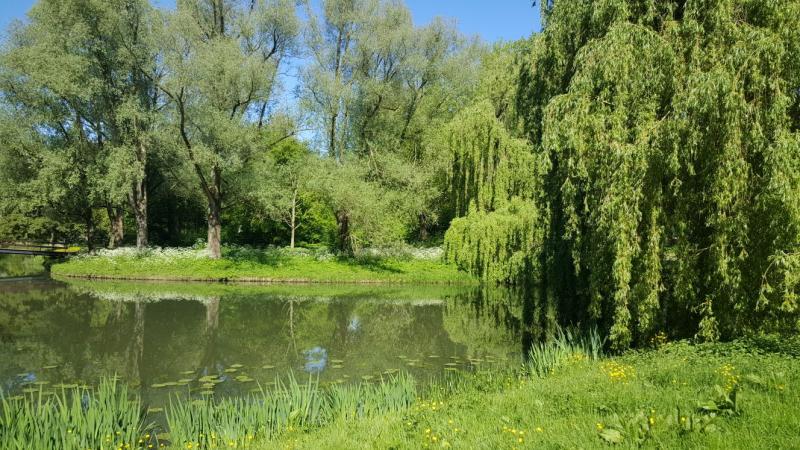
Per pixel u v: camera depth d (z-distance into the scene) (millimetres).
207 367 12945
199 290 27047
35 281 29062
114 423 7441
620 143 9602
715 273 9328
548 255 13477
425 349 15078
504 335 17266
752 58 8922
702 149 9242
